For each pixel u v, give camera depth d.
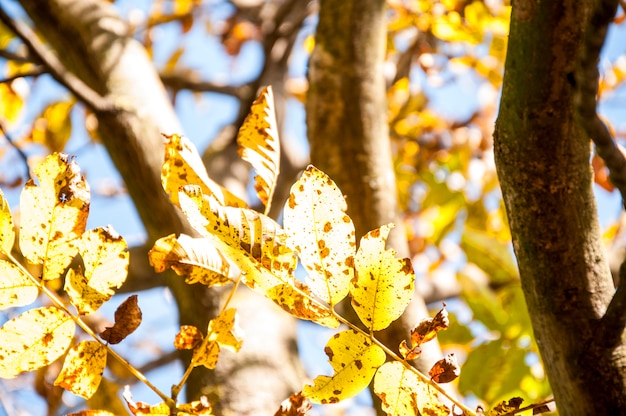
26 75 2.99
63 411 3.46
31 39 2.95
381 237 1.66
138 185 2.96
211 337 1.67
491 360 2.28
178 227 2.92
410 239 4.68
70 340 1.66
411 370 1.68
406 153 5.18
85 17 3.48
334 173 2.77
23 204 1.65
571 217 1.71
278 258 1.65
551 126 1.69
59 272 1.65
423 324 1.68
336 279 1.66
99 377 1.67
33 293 1.65
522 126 1.70
